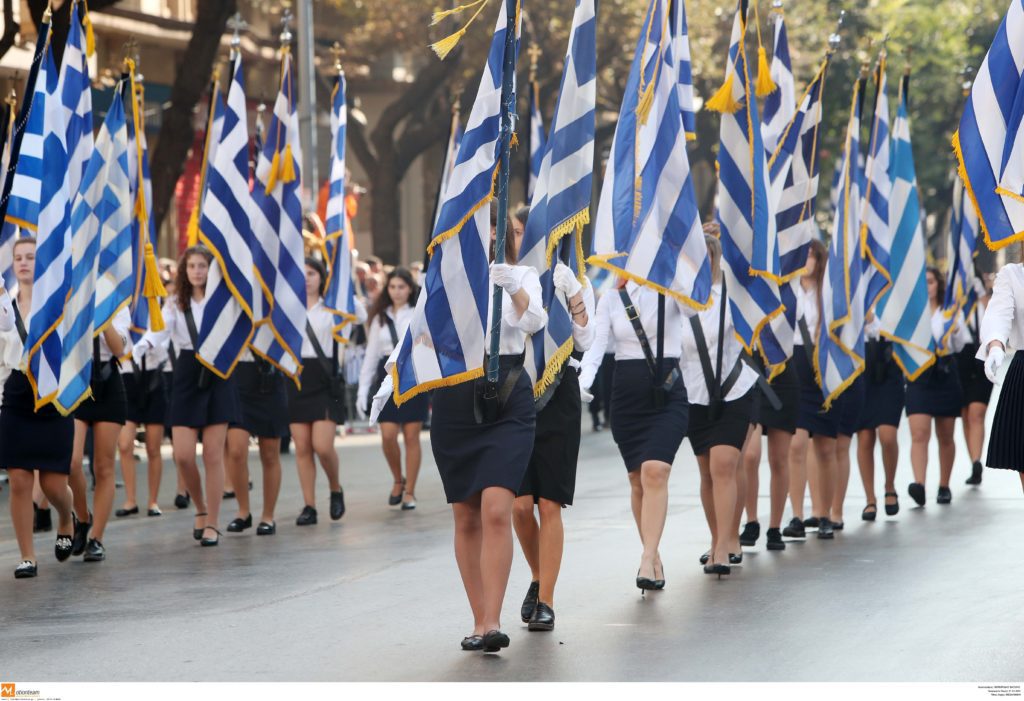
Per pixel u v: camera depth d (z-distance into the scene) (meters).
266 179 29.17
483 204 15.62
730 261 22.97
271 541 25.36
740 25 23.39
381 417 29.91
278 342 26.97
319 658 15.25
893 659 14.58
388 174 68.62
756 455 22.81
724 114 23.28
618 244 20.06
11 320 20.92
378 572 21.34
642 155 20.22
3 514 29.92
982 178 17.16
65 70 23.73
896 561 21.28
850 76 79.81
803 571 20.50
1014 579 19.36
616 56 75.00
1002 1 84.75
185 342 25.39
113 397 23.48
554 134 17.27
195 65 46.31
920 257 30.00
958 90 85.56
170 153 46.75
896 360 27.02
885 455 26.86
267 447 26.61
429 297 15.51
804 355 24.41
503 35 15.85
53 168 22.44
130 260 24.95
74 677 14.59
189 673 14.65
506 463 14.93
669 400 18.89
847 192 27.47
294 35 78.19
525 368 15.42
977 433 32.12
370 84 90.31
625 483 33.09
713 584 19.47
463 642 15.47
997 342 15.82
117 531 27.20
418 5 70.94
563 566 21.16
